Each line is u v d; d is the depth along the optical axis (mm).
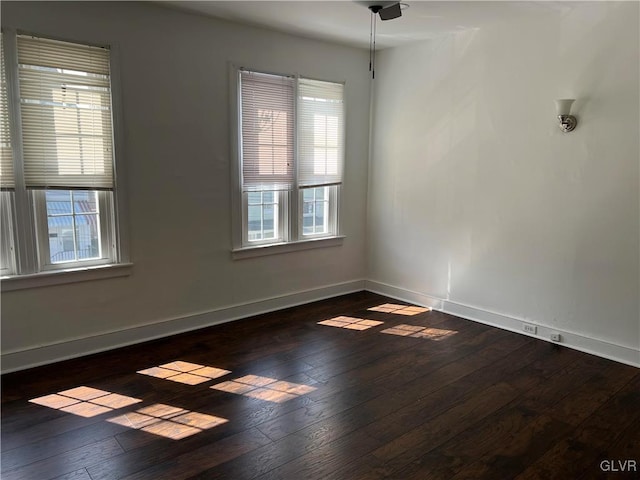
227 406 2652
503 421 2525
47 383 2885
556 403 2713
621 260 3217
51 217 3104
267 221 4254
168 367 3141
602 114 3201
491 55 3762
